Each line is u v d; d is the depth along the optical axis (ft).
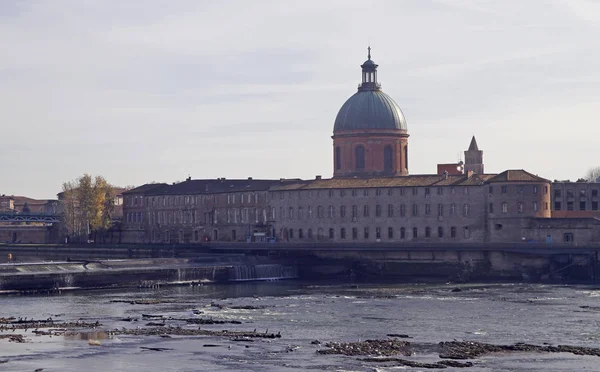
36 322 457.68
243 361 358.23
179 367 348.38
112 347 387.96
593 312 496.64
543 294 590.96
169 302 555.28
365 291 626.64
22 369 344.08
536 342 401.70
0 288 603.67
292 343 398.01
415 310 510.58
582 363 354.13
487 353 374.02
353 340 407.85
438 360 359.46
